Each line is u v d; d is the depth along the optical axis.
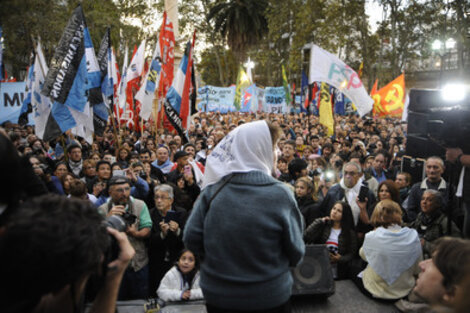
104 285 1.18
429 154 6.29
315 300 3.38
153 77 9.67
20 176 1.19
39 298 0.92
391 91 14.85
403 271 3.40
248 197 1.72
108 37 8.33
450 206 3.68
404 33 29.14
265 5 39.44
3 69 10.55
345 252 4.08
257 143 1.82
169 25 9.63
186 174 5.72
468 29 22.86
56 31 9.39
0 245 0.90
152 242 4.24
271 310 1.67
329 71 9.15
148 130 15.64
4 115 10.13
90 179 6.48
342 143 9.97
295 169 5.65
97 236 1.00
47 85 6.29
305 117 20.08
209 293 1.70
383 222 3.60
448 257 1.28
